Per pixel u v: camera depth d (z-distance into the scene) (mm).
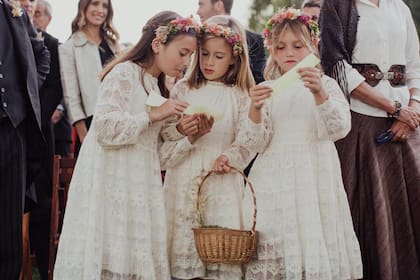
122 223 4672
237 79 5172
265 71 5133
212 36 5066
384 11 5395
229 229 4621
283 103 4898
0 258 5238
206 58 5098
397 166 5246
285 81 4645
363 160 5227
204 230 4656
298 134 4840
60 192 6387
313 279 4609
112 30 6977
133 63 4953
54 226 5863
